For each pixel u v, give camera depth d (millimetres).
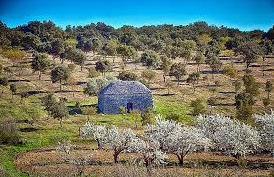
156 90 123125
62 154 62281
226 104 106938
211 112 98062
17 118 86250
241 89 125875
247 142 56969
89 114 94375
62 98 103188
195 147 56188
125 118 91688
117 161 56844
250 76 116750
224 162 57000
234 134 57062
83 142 71750
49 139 72875
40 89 116062
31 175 47281
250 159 59375
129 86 101562
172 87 127500
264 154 64062
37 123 83625
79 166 52031
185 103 108188
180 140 55031
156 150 52656
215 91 122688
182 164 55469
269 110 99688
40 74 131625
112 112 98062
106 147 67438
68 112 88438
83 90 117250
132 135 56875
